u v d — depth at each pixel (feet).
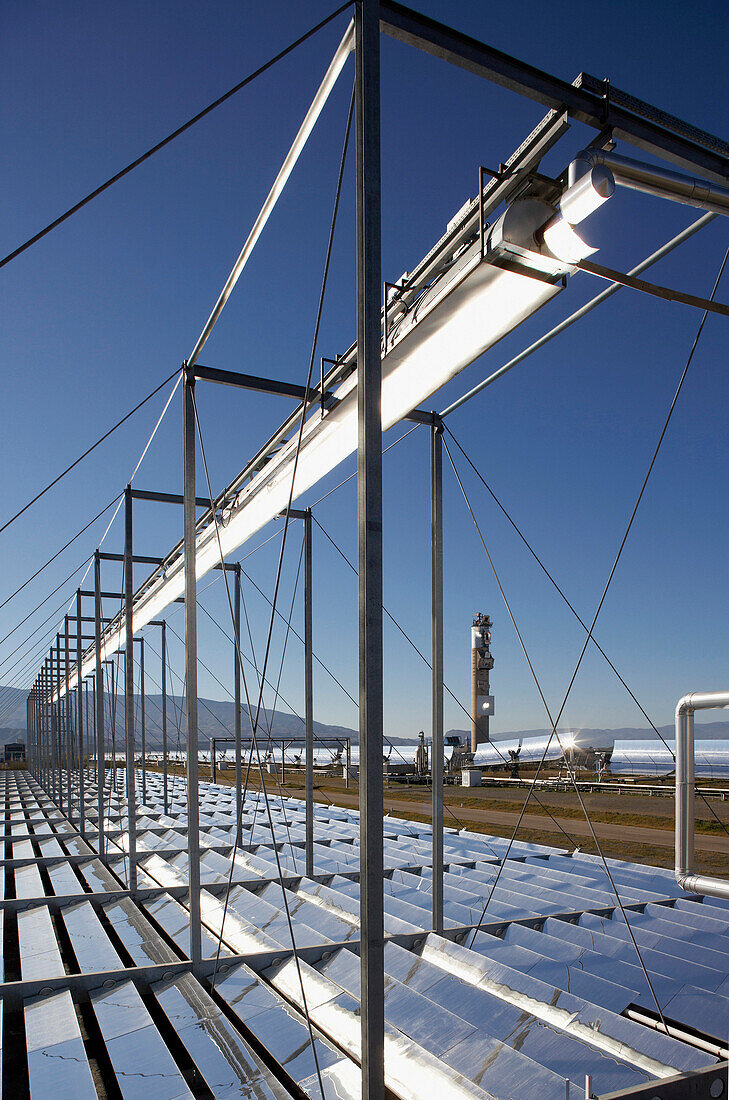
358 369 11.11
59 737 93.76
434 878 23.21
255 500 28.76
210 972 20.45
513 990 18.31
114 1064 15.14
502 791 120.98
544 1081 13.53
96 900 31.01
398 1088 13.97
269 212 16.25
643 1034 15.35
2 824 60.80
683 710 13.91
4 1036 19.60
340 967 20.56
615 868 36.78
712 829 68.74
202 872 36.70
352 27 11.98
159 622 71.87
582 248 13.06
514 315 15.31
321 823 54.70
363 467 10.91
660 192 13.82
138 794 91.35
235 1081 14.51
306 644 35.63
